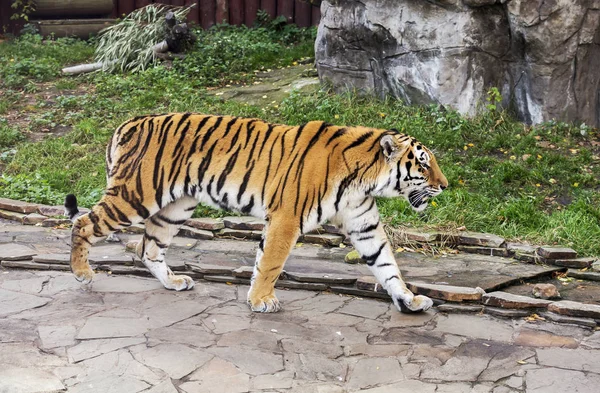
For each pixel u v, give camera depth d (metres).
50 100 12.05
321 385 4.72
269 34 15.47
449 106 10.12
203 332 5.42
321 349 5.22
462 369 4.95
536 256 7.01
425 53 10.17
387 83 10.75
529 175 8.69
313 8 16.38
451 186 8.52
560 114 9.89
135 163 5.86
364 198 5.83
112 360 4.94
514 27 9.75
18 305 5.85
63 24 15.47
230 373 4.82
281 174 5.70
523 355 5.16
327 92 11.06
